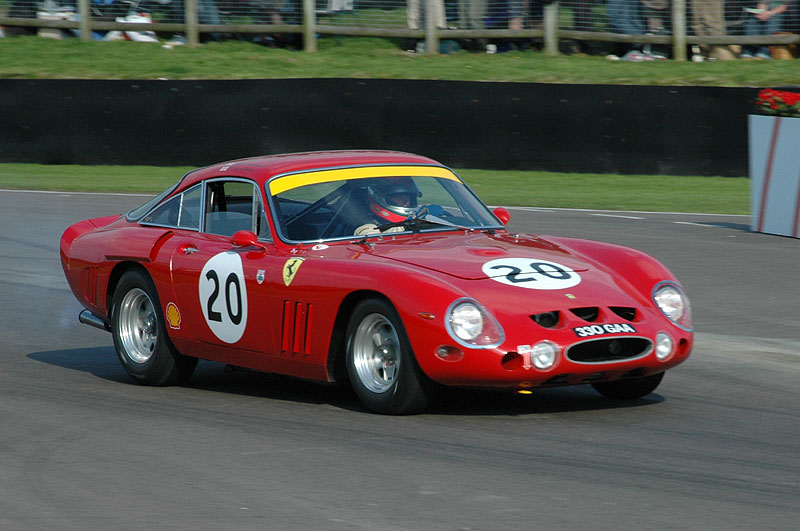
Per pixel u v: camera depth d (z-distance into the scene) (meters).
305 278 18.45
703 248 37.34
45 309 29.92
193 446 16.36
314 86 56.22
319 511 13.10
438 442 16.31
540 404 19.11
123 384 21.81
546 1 68.88
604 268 19.12
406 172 21.47
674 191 50.94
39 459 15.70
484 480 14.34
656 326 17.75
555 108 54.66
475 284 17.34
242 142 57.16
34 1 75.44
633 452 15.82
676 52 66.94
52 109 58.44
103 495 13.89
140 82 57.56
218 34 75.12
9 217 44.06
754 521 12.67
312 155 21.98
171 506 13.39
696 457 15.58
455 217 20.98
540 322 17.08
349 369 18.12
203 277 20.38
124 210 45.41
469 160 55.91
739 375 21.69
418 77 66.00
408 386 17.33
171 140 57.81
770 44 65.81
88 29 75.06
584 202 48.00
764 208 40.53
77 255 23.53
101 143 58.41
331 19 73.31
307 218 19.95
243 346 19.77
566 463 15.18
